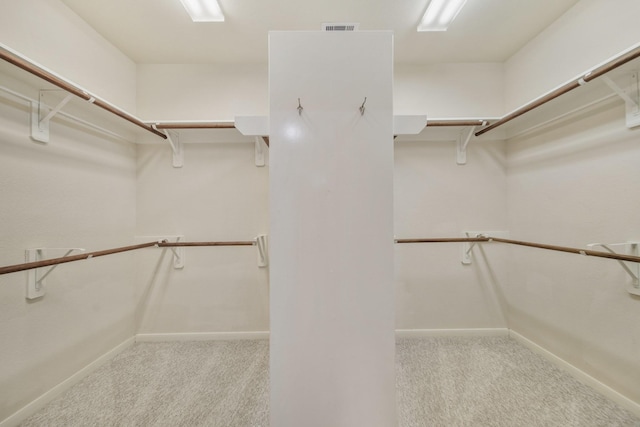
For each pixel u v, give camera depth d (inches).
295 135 39.9
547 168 67.5
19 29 48.7
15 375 48.1
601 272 54.6
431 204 82.6
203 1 56.9
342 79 39.9
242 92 80.6
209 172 81.4
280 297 39.6
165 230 80.7
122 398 54.9
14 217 48.1
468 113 81.4
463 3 57.7
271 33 39.6
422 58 78.7
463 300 82.4
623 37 49.8
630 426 46.5
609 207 52.9
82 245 62.0
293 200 39.8
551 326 66.7
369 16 61.9
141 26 64.5
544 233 68.6
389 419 39.8
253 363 67.5
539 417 49.1
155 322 80.3
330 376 39.7
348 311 39.8
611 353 52.7
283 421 39.4
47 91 52.4
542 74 67.4
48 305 53.9
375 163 40.2
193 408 52.1
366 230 40.1
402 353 71.9
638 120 47.5
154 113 80.0
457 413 50.3
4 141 46.6
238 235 81.4
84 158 62.4
